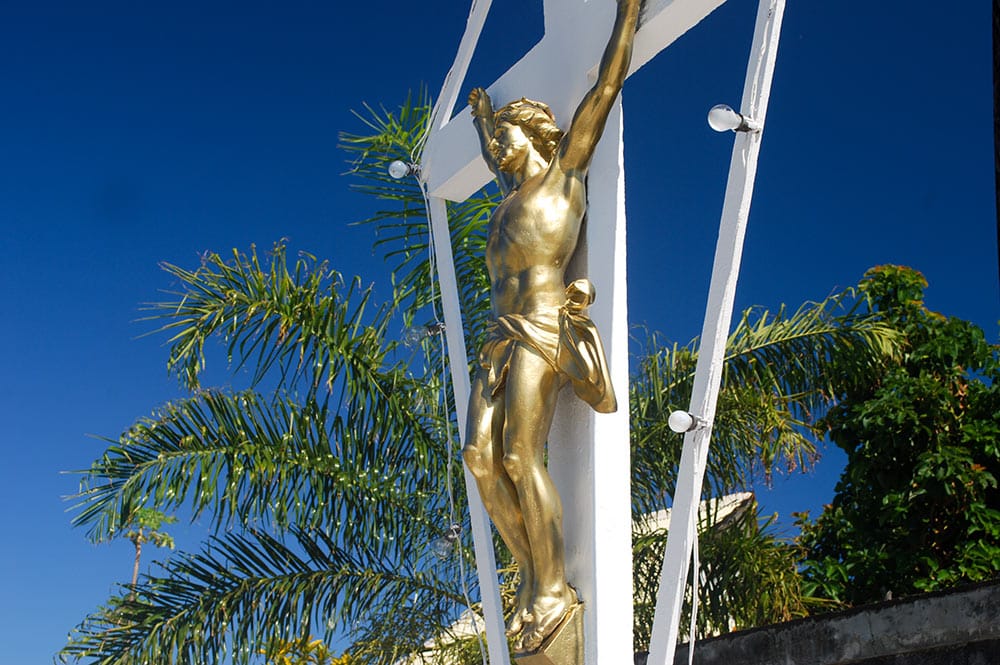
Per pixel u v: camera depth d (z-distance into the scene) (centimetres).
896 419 936
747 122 319
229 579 674
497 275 357
